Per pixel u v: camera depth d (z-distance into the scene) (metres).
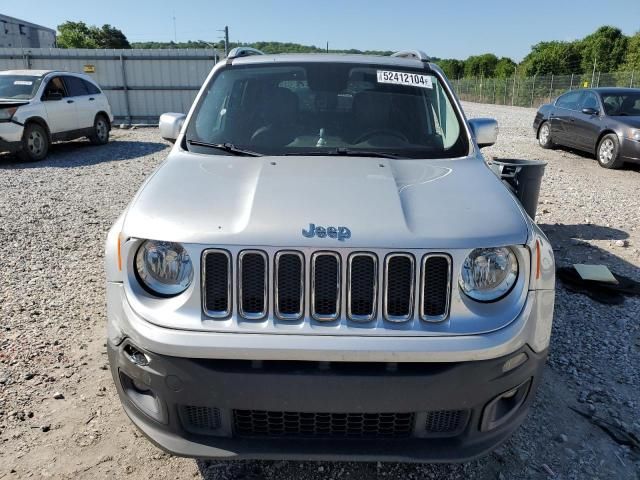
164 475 2.62
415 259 2.11
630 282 4.90
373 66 3.70
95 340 3.83
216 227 2.19
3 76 12.42
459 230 2.19
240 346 2.06
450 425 2.22
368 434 2.23
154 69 19.09
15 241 6.06
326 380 2.08
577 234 6.51
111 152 13.17
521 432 2.93
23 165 11.20
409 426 2.20
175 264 2.18
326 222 2.18
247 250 2.12
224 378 2.09
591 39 51.69
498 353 2.11
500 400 2.28
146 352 2.14
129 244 2.24
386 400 2.10
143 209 2.36
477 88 48.31
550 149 13.75
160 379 2.14
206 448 2.19
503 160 5.70
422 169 2.83
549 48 51.84
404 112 3.40
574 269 5.03
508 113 29.67
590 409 3.13
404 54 4.36
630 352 3.77
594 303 4.54
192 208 2.33
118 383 2.35
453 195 2.48
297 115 3.38
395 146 3.19
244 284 2.14
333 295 2.14
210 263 2.15
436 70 3.77
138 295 2.22
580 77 36.75
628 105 11.85
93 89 14.12
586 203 8.10
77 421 2.97
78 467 2.65
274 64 3.71
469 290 2.17
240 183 2.58
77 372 3.43
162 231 2.20
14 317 4.17
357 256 2.12
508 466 2.70
